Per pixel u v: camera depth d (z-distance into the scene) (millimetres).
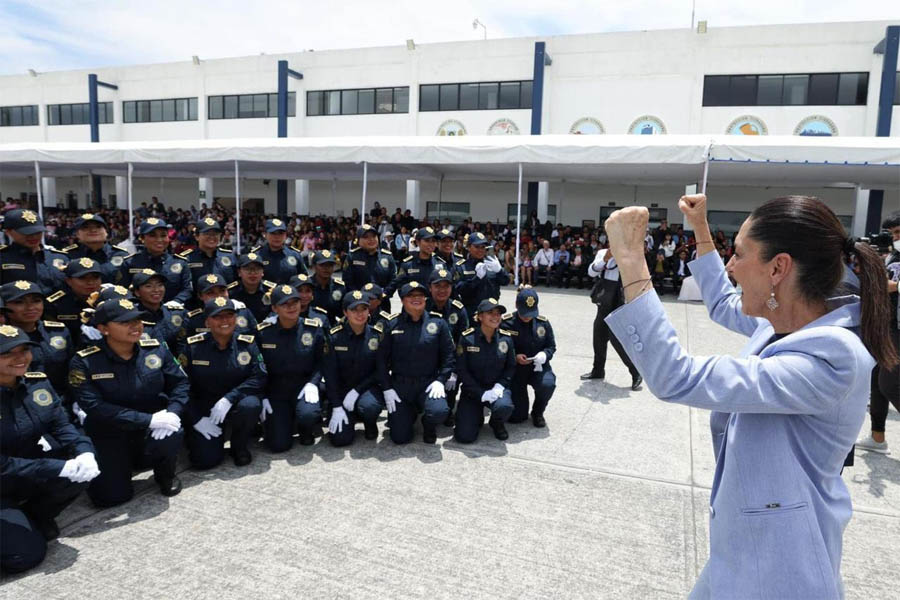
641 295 1001
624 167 12633
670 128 18312
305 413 3885
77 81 25891
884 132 16469
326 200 24109
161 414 3162
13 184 29109
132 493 3174
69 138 26734
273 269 5852
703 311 9750
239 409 3557
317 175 18062
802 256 1002
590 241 14305
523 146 10281
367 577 2492
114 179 28062
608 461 3746
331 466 3646
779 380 947
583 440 4109
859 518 3051
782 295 1053
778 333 1106
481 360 4133
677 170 12797
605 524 2963
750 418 1047
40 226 4355
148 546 2721
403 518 2992
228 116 24016
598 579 2510
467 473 3551
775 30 17156
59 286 4480
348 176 18078
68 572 2514
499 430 4129
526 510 3094
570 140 10617
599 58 18781
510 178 16844
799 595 979
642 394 5180
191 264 5438
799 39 17016
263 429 4141
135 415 3064
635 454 3863
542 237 16156
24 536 2525
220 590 2393
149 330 4125
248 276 5070
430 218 22594
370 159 10898
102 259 5137
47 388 2869
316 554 2658
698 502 3211
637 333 992
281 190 24359
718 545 1089
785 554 991
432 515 3025
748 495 1031
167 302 4754
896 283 3346
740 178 14211
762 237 1036
